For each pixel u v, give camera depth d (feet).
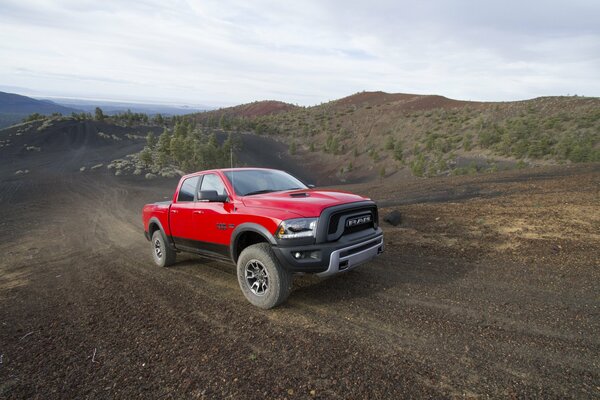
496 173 59.06
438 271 17.04
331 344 10.94
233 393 8.87
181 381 9.61
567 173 47.32
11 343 13.03
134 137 387.34
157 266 22.75
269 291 13.73
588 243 18.63
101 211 59.00
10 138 321.11
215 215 16.16
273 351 10.79
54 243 34.88
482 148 340.80
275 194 15.70
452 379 8.84
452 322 11.87
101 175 147.43
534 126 327.47
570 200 28.09
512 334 10.88
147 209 22.79
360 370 9.46
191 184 19.08
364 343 10.87
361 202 14.35
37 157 237.04
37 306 17.10
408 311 12.92
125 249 29.66
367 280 16.39
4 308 17.20
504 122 389.60
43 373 10.68
